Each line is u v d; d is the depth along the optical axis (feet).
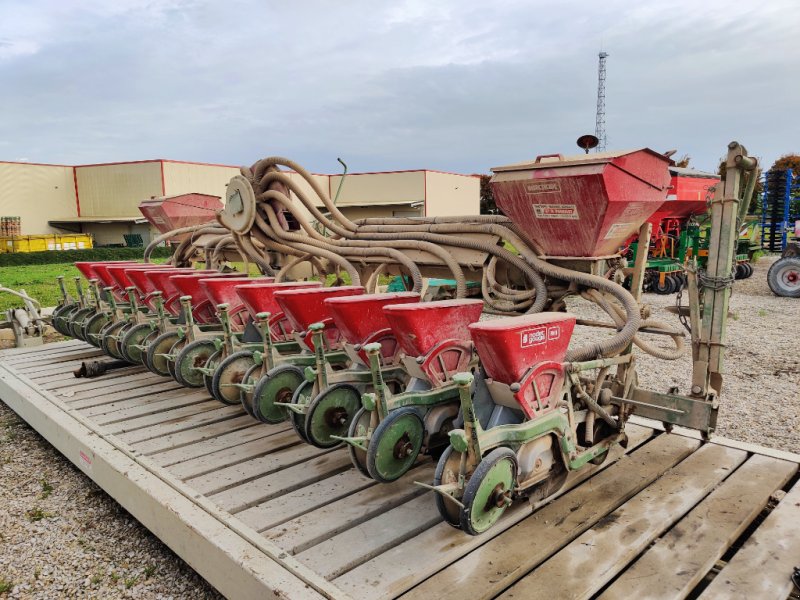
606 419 10.94
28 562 10.66
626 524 9.44
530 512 9.73
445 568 8.36
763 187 51.21
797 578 8.10
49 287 54.08
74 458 13.76
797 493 10.66
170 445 12.90
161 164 110.01
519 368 9.09
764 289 45.85
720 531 9.32
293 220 20.66
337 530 9.42
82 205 120.06
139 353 18.10
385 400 10.12
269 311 15.21
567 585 7.91
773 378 20.71
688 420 11.20
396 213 113.19
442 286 16.14
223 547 8.68
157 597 9.64
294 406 11.64
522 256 13.44
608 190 11.16
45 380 18.25
